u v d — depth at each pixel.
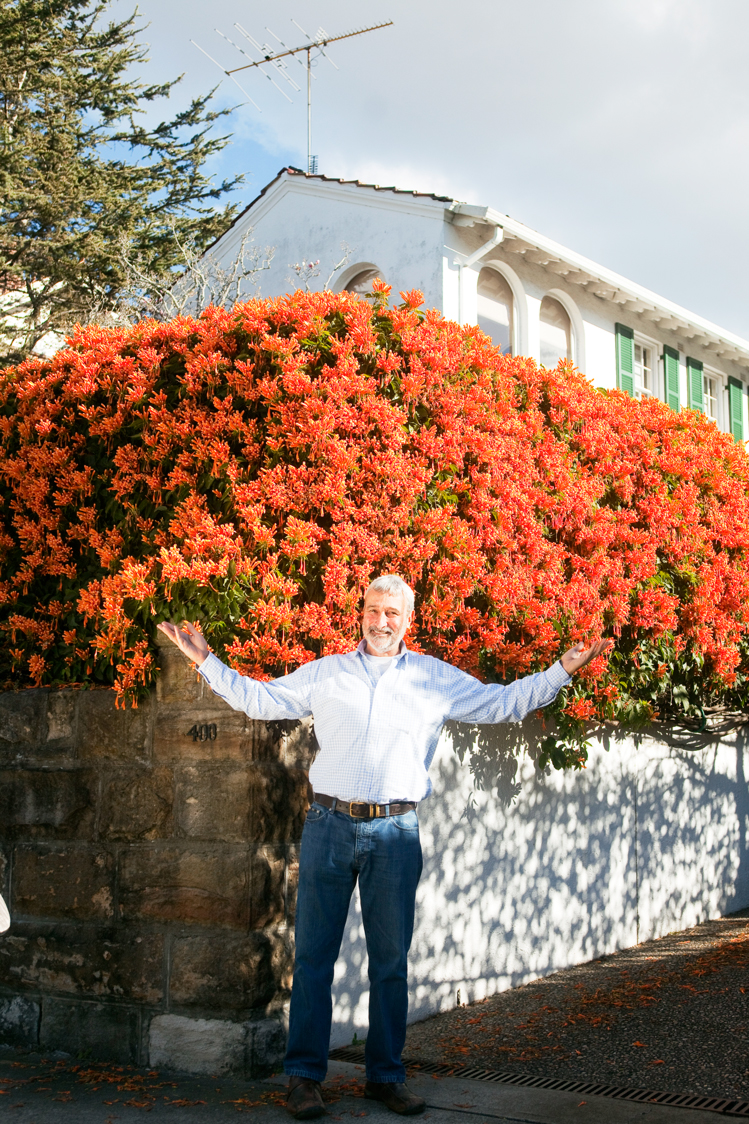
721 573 6.99
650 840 7.01
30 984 4.52
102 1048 4.29
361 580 4.28
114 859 4.38
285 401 4.39
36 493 4.86
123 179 21.77
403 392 4.74
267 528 4.18
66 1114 3.56
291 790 4.25
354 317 4.62
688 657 6.88
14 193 19.02
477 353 5.20
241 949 4.02
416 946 4.87
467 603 5.04
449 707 3.82
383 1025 3.64
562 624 5.50
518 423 5.44
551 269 13.61
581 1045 4.35
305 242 14.42
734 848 8.13
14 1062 4.28
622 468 6.20
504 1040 4.48
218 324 4.62
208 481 4.37
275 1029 4.05
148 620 4.38
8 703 4.73
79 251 19.52
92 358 4.92
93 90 21.81
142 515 4.62
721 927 7.25
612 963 6.11
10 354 18.58
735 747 8.33
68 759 4.56
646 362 15.88
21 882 4.61
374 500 4.44
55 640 4.82
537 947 5.74
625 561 6.14
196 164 23.00
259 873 4.05
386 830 3.65
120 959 4.30
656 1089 3.78
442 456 4.82
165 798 4.29
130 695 4.33
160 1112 3.57
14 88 20.69
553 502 5.56
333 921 3.66
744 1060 4.03
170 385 4.76
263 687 3.73
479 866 5.34
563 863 6.05
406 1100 3.55
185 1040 4.08
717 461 7.27
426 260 12.66
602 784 6.54
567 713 5.72
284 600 4.10
